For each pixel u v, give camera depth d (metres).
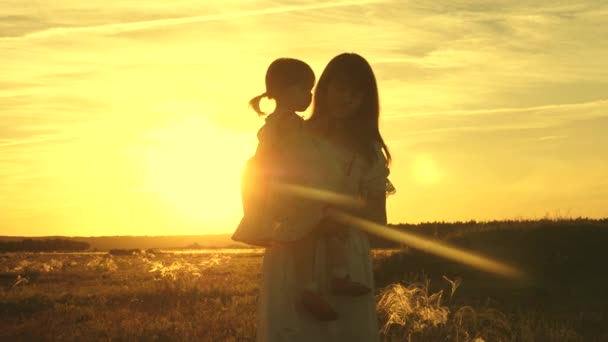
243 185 6.55
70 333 14.45
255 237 6.46
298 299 6.47
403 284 25.33
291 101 6.62
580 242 26.44
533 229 28.20
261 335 6.55
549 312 17.81
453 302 19.69
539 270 25.33
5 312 18.77
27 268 38.72
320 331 6.48
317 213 6.27
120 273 35.62
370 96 6.47
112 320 16.11
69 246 118.19
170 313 17.00
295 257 6.48
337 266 6.39
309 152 6.34
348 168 6.38
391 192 6.59
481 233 28.86
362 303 6.55
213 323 15.11
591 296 21.66
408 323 13.86
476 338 12.70
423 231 39.69
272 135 6.46
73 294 22.50
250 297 20.17
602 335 14.45
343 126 6.45
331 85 6.45
